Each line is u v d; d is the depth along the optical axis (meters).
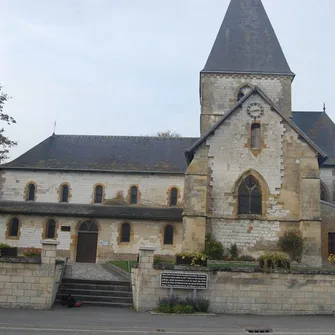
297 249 24.20
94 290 17.78
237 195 25.30
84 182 36.19
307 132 36.56
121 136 40.84
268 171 25.52
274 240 24.72
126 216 33.56
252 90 26.38
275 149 25.75
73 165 36.75
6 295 15.70
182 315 15.07
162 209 34.94
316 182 24.73
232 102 37.09
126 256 33.25
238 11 40.56
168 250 33.09
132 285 17.55
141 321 13.66
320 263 23.70
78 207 35.00
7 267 15.88
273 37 39.16
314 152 25.50
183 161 37.38
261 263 17.11
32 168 36.19
